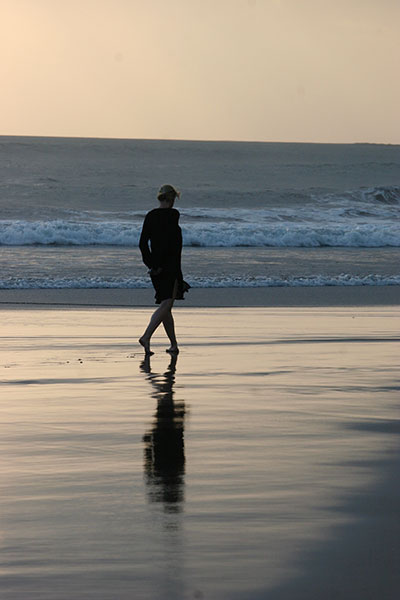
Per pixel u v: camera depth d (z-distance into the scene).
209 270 76.81
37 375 24.61
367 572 8.79
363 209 162.00
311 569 8.88
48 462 13.95
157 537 10.02
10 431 16.55
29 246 102.31
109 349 31.36
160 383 23.11
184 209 148.62
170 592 8.29
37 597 8.19
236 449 14.84
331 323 41.59
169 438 15.85
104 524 10.58
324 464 13.65
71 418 17.94
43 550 9.59
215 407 19.30
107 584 8.52
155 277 30.62
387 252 104.25
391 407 19.30
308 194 176.12
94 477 12.96
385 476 12.83
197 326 40.00
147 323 41.25
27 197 170.38
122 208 162.50
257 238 112.12
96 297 55.66
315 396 20.91
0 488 12.30
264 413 18.53
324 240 114.50
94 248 100.12
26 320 41.97
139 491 12.14
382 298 58.22
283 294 59.84
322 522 10.52
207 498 11.70
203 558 9.27
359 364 27.20
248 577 8.67
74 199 170.25
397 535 9.97
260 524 10.47
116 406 19.45
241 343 33.38
